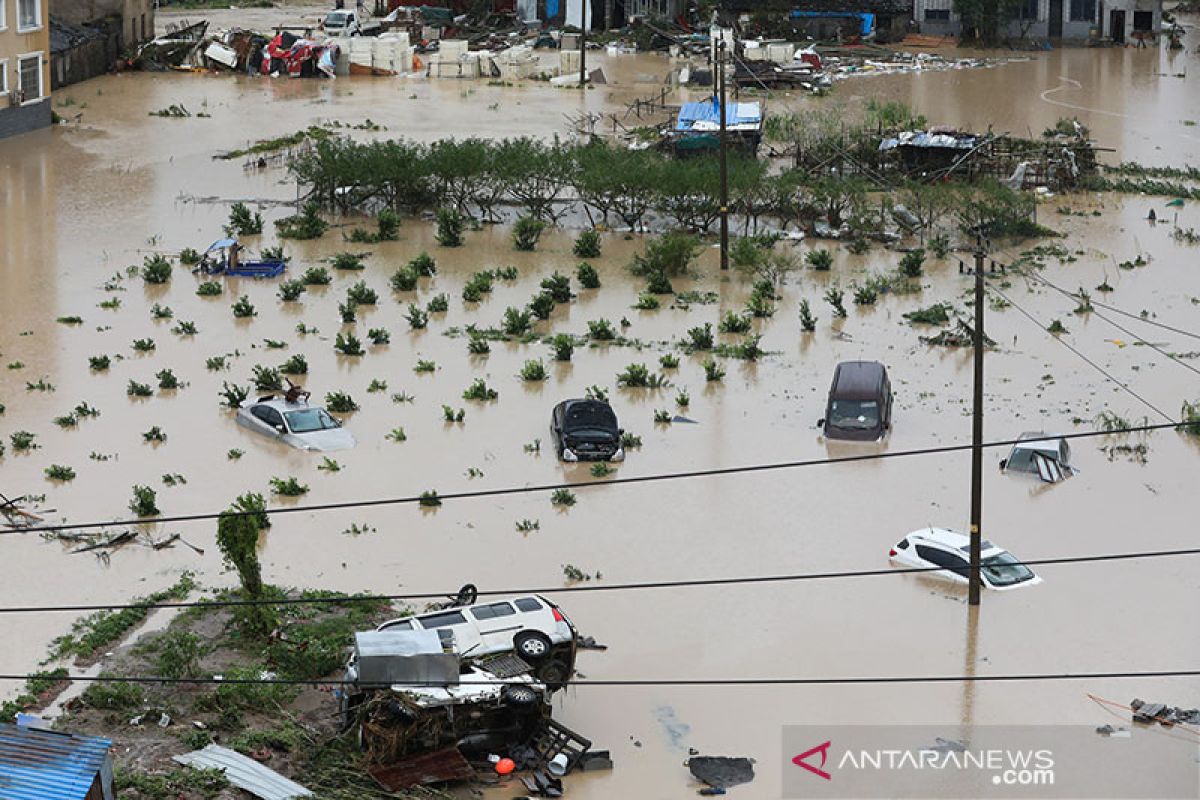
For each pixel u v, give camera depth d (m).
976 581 37.84
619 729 32.41
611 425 47.56
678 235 69.38
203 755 30.30
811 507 43.91
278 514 42.81
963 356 57.28
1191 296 65.06
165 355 56.41
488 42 135.50
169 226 74.81
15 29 93.75
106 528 41.62
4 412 50.12
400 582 38.72
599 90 117.06
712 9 142.12
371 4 149.38
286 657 34.19
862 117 101.81
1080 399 52.44
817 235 74.88
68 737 27.47
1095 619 37.38
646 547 41.12
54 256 69.00
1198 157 93.75
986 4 137.75
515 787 30.14
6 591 37.84
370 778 30.06
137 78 119.94
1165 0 172.62
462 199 77.88
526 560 40.22
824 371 55.59
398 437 48.34
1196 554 40.81
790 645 36.09
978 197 76.38
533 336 59.06
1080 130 94.94
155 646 34.94
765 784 30.42
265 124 100.88
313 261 69.25
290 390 49.78
